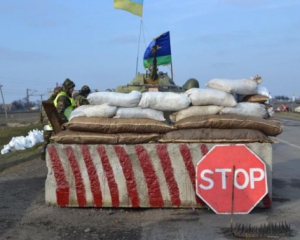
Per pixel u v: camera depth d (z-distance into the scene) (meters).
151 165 5.90
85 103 9.18
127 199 5.93
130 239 4.75
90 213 5.84
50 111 6.48
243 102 6.38
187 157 5.88
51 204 6.12
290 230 4.98
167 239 4.72
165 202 5.92
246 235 4.77
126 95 6.07
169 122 6.43
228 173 5.79
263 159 5.90
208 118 5.93
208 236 4.80
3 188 7.73
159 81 12.93
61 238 4.83
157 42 13.16
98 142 5.96
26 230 5.14
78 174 5.99
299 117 44.50
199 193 5.78
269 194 5.95
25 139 15.78
